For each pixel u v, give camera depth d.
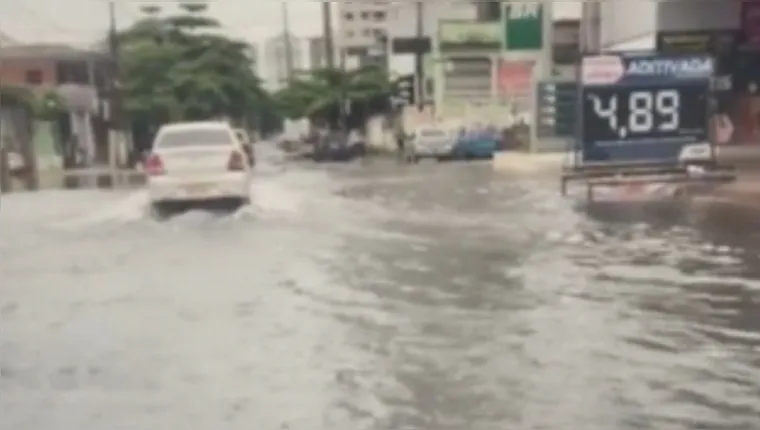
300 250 13.65
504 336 8.28
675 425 5.94
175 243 14.80
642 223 15.59
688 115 20.11
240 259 12.97
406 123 60.25
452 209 19.03
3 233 16.70
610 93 19.95
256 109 72.25
